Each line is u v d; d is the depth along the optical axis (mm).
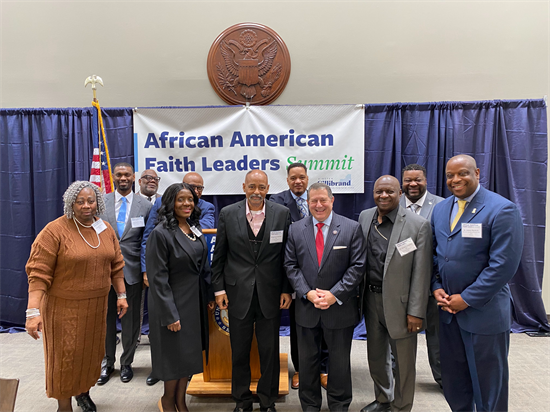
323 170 3352
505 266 1568
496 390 1673
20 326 3428
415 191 2367
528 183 3252
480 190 1722
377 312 1896
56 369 1788
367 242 1935
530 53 3348
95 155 2861
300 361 1934
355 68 3406
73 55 3441
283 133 3346
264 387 1979
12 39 3441
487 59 3363
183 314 1844
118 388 2369
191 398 2250
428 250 1791
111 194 2600
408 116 3330
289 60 3400
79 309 1803
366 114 3357
